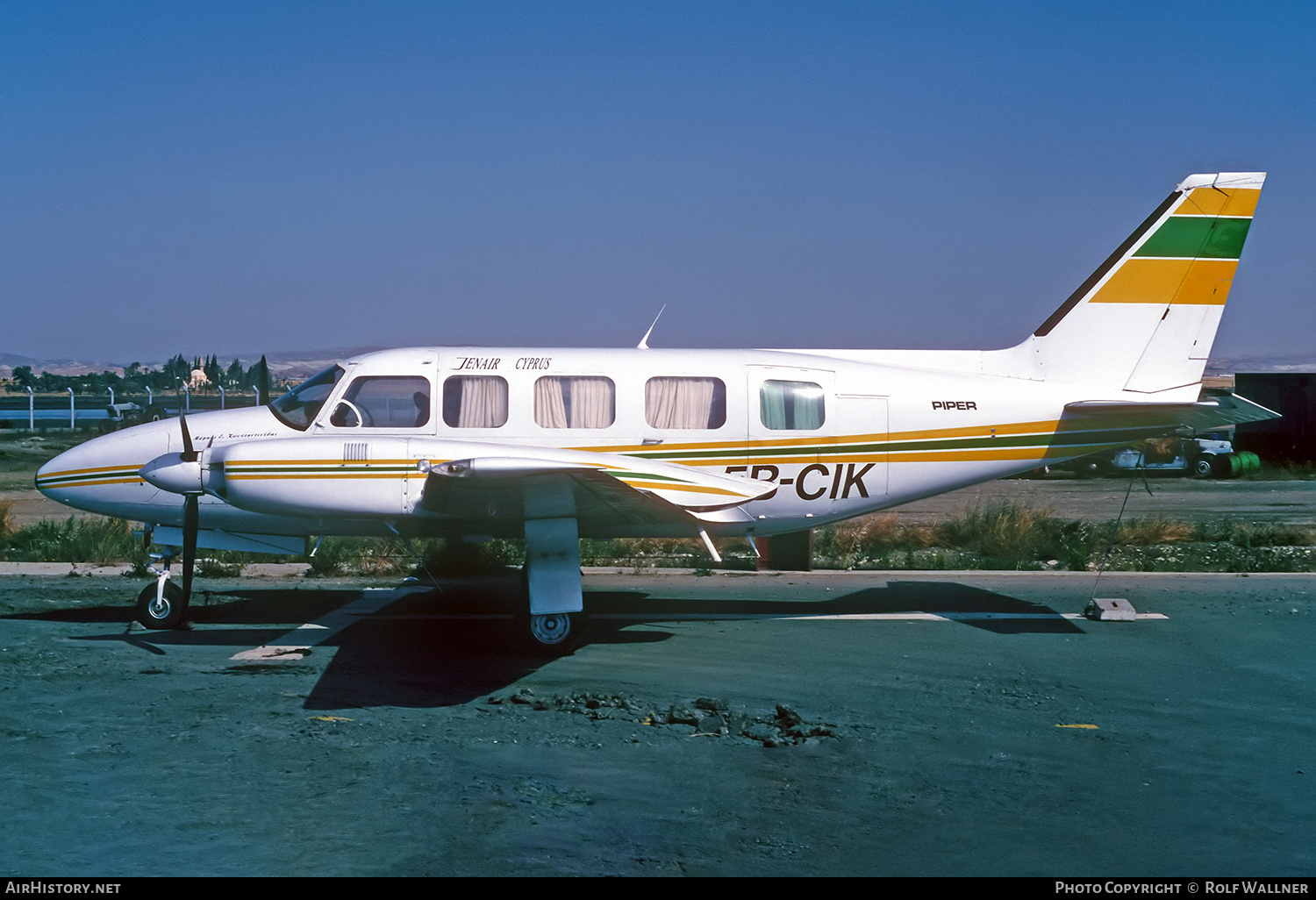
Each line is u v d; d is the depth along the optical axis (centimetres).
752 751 613
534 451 902
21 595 1103
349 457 873
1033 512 1648
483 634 944
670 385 993
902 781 564
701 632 959
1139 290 1042
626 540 1530
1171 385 1045
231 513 976
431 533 960
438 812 507
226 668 803
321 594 1147
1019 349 1057
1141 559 1432
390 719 667
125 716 663
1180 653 880
